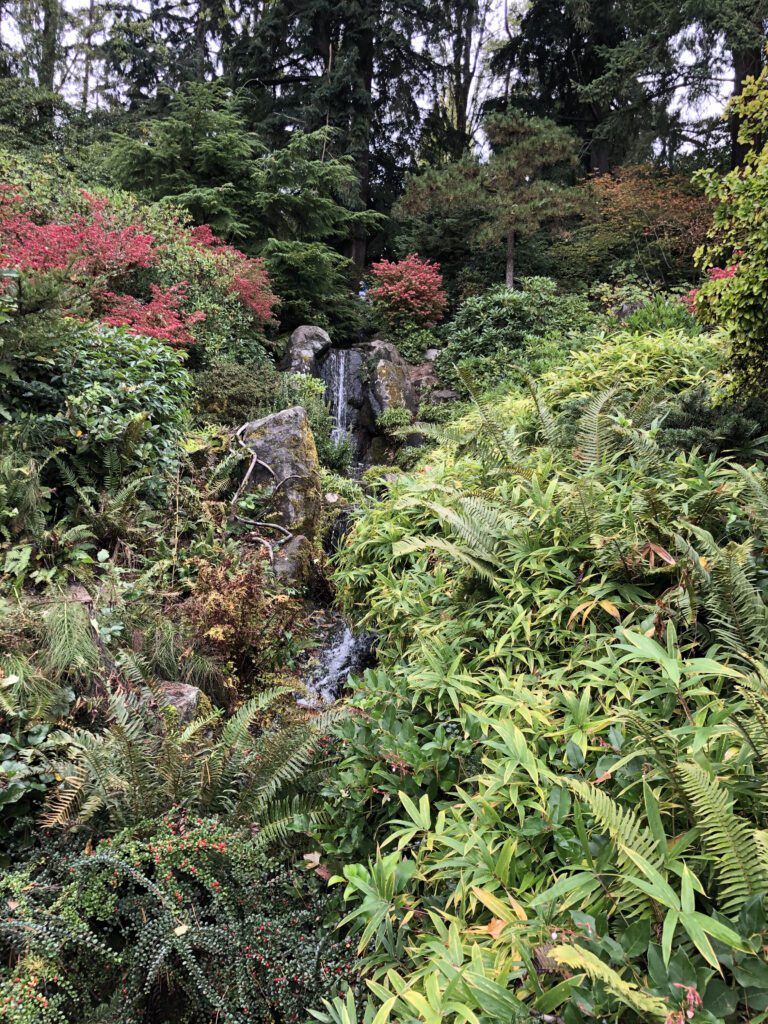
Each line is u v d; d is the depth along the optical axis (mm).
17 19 18219
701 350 5379
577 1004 1152
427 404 11867
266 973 1952
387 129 20484
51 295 4230
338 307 14383
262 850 2240
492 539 2984
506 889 1516
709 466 3119
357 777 2234
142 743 2434
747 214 3145
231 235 12781
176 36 20625
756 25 12781
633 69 14398
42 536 3727
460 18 19531
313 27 17297
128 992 1907
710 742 1703
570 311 12039
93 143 15844
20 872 2088
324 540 6496
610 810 1407
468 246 16297
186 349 8539
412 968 1694
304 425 6406
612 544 2588
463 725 2162
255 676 3957
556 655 2578
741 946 1124
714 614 2279
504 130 14516
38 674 2676
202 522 5004
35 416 4289
